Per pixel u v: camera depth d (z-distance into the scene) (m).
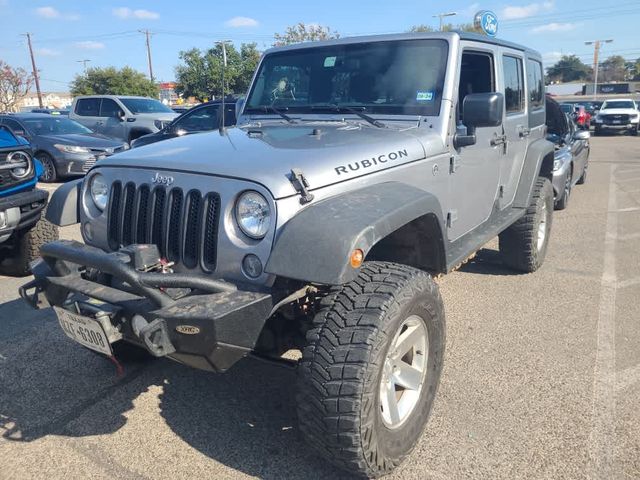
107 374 3.71
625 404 3.25
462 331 4.29
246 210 2.52
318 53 4.10
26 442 2.99
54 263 2.74
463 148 3.78
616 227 7.83
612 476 2.65
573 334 4.21
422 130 3.50
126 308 2.47
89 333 2.65
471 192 4.03
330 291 2.61
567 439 2.93
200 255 2.63
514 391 3.40
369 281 2.57
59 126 13.68
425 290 2.64
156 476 2.71
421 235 3.10
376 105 3.74
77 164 12.58
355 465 2.44
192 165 2.72
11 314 4.76
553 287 5.26
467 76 4.14
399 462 2.66
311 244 2.31
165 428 3.11
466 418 3.13
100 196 3.13
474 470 2.71
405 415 2.72
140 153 3.07
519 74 5.03
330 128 3.50
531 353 3.90
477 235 4.22
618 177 12.98
